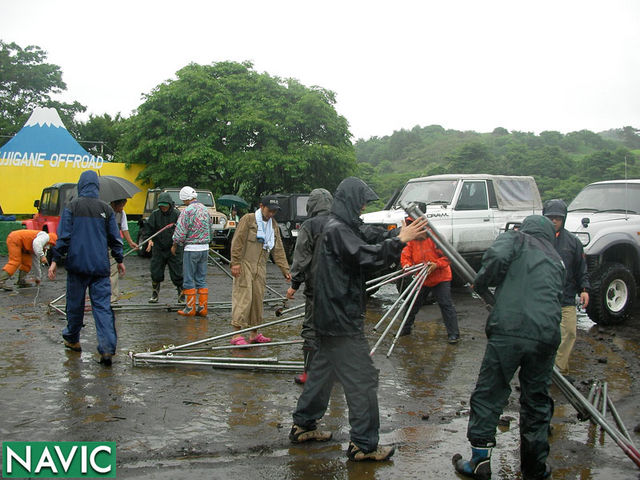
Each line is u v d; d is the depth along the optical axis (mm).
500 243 3693
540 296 3594
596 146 64125
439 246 3898
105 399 4656
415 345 6902
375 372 3752
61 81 35594
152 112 21188
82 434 3980
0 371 5348
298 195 16375
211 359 5633
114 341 5617
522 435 3639
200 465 3609
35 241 9844
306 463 3701
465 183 11023
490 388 3631
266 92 22328
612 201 9844
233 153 21172
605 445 4184
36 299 9312
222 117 21312
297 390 5047
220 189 21266
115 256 5859
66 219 5555
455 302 10078
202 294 8148
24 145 21156
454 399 5023
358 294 3689
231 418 4367
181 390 4953
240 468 3592
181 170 20859
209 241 8156
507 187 11625
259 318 6633
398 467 3693
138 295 10109
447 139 89312
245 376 5426
